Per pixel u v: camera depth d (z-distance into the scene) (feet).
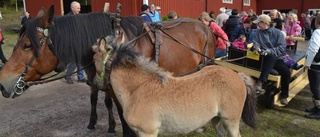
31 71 9.90
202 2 54.24
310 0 70.74
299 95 19.45
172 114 8.64
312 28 50.90
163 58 11.74
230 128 9.48
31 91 20.97
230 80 9.06
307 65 14.62
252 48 15.03
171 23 13.64
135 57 8.77
